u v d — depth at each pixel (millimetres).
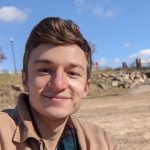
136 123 4398
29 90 599
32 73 592
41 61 581
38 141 593
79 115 5707
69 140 644
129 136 3477
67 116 607
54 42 575
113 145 692
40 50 583
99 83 11953
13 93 9758
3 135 591
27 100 633
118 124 4398
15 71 12766
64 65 584
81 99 612
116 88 11914
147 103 6926
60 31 576
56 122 603
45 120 602
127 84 12016
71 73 596
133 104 6980
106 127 4203
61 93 586
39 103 586
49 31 575
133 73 13531
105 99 9117
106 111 6141
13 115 621
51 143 611
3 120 606
